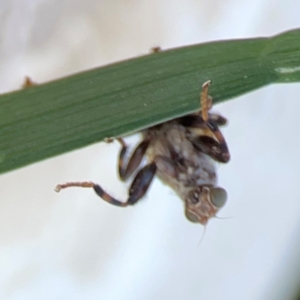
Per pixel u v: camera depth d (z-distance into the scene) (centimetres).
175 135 7
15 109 6
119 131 6
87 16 8
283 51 6
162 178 7
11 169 6
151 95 6
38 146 6
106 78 6
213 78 6
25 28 8
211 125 7
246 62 6
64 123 6
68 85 6
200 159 7
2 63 8
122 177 7
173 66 6
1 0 8
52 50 8
